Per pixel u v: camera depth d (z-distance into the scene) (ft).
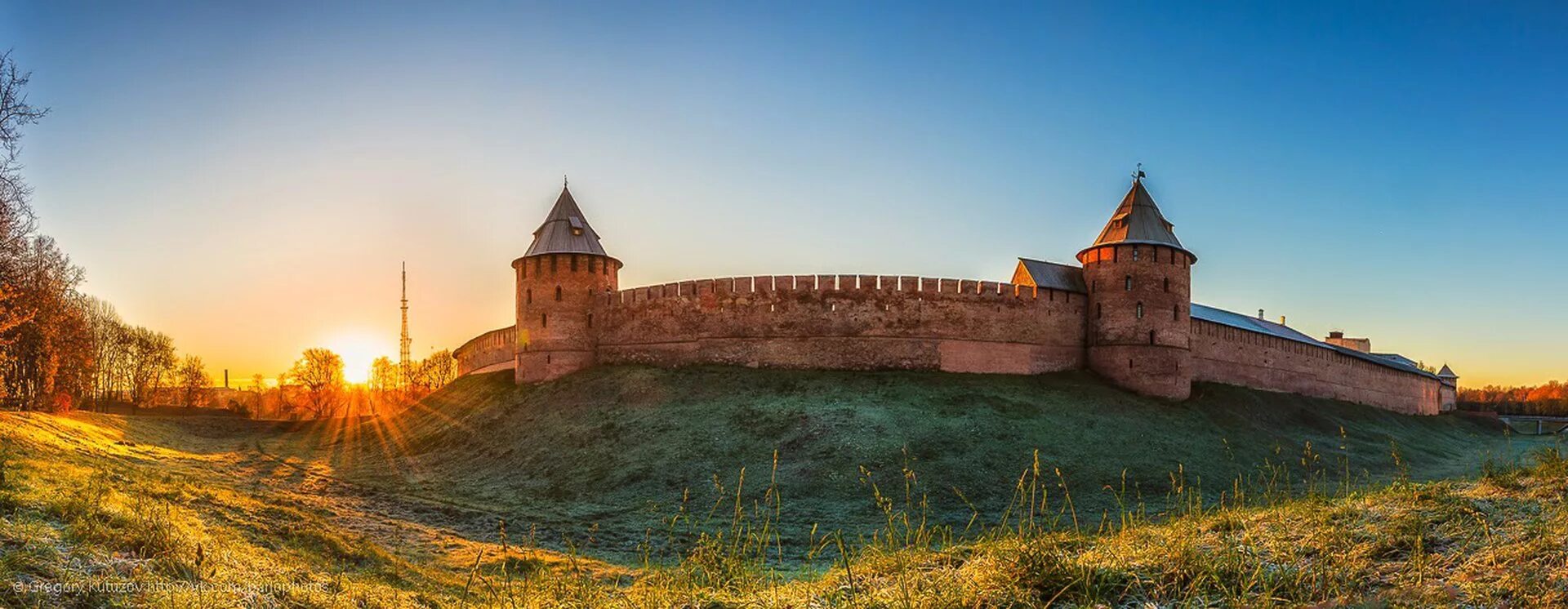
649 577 32.94
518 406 130.93
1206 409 129.80
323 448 128.88
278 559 38.96
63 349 150.20
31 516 31.37
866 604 23.91
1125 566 24.40
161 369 245.24
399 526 65.05
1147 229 141.08
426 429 132.16
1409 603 19.84
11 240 94.94
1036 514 74.74
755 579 29.60
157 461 95.45
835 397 117.19
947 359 136.05
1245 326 170.81
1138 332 136.98
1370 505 30.58
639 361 145.18
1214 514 33.99
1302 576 22.44
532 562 51.01
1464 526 26.07
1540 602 19.25
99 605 24.43
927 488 82.17
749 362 138.51
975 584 24.27
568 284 148.97
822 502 79.15
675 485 86.79
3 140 71.87
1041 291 142.20
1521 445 148.15
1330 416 151.64
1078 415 112.47
